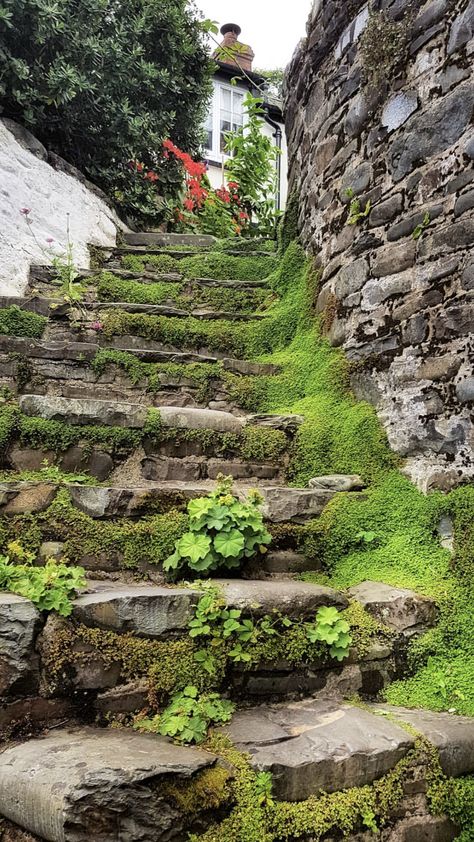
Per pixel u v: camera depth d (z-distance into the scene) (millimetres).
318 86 3398
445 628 1922
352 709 1720
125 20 4547
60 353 2949
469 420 2135
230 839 1293
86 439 2451
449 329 2246
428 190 2408
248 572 2164
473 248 2172
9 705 1481
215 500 2113
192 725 1496
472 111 2225
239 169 5820
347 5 3047
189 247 4609
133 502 2164
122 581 2008
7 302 3328
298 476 2717
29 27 3826
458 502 2084
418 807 1527
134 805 1208
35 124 4172
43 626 1569
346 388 2842
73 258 4105
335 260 3035
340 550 2283
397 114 2604
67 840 1135
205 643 1699
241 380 3186
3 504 2002
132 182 4988
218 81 9609
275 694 1758
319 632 1803
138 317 3428
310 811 1395
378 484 2459
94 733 1492
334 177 3113
